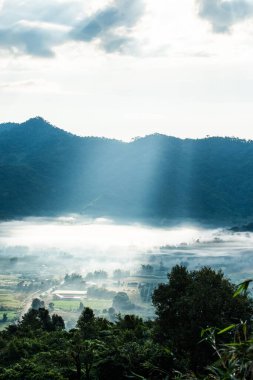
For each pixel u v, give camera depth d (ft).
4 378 199.82
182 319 184.24
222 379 42.55
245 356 42.65
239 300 176.96
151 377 162.81
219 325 166.91
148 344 187.21
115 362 176.45
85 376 195.42
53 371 195.72
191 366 170.30
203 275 190.39
